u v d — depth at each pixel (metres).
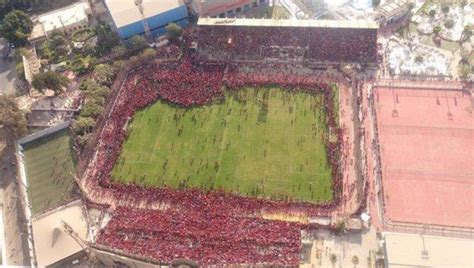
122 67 191.00
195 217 143.88
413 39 189.62
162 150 164.25
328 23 189.50
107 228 144.12
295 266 127.25
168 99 179.88
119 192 154.25
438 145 154.12
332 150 156.25
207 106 175.75
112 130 173.25
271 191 148.62
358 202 143.38
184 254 133.75
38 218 146.75
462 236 132.62
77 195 155.62
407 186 145.12
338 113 167.62
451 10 198.62
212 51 194.75
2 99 174.12
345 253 133.25
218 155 160.12
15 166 167.62
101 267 137.50
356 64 182.00
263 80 181.88
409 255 125.12
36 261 137.75
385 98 170.00
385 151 154.38
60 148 171.00
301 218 141.75
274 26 192.38
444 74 174.50
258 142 162.00
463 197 140.88
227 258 131.50
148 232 141.12
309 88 176.62
